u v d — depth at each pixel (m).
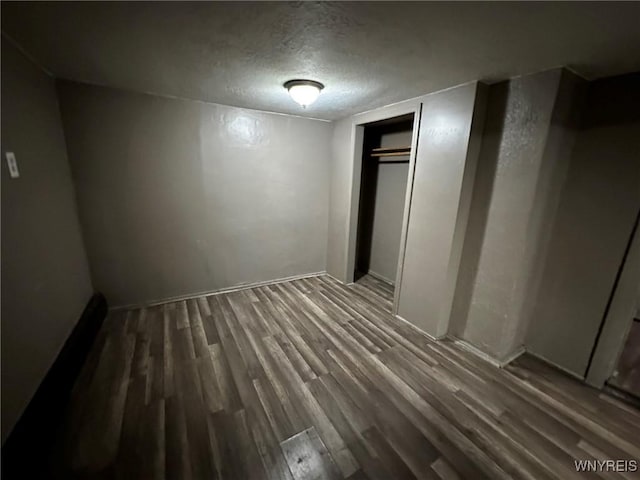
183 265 3.02
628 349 1.84
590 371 1.96
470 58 1.61
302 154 3.42
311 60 1.73
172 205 2.82
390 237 3.70
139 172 2.61
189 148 2.79
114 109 2.41
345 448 1.42
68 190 2.24
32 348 1.46
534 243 1.98
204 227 3.04
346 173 3.38
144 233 2.75
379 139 3.67
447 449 1.44
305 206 3.62
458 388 1.88
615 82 1.74
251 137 3.07
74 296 2.13
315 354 2.19
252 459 1.36
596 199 1.86
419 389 1.85
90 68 1.95
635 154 1.69
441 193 2.27
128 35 1.45
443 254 2.31
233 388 1.82
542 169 1.81
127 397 1.71
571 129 1.87
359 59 1.69
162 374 1.92
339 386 1.86
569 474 1.33
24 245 1.48
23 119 1.63
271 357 2.14
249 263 3.42
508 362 2.17
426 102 2.31
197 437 1.47
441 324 2.44
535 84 1.76
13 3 1.16
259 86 2.25
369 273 4.12
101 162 2.44
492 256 2.12
